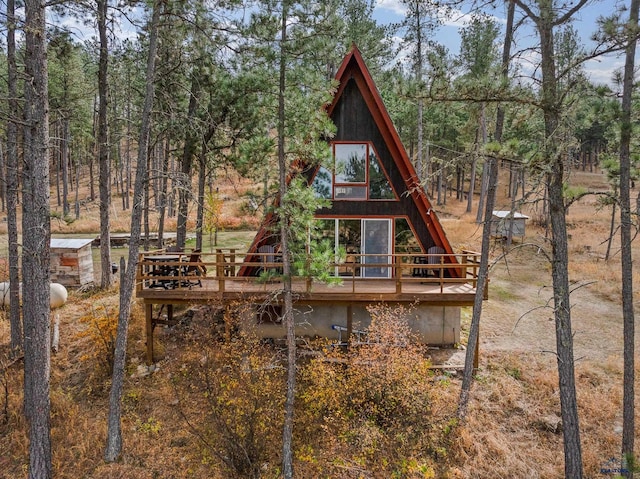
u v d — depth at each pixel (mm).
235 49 9641
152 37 9344
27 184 10148
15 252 13117
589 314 17500
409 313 12555
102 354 12891
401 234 14281
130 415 10891
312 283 13109
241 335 12445
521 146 8195
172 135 15289
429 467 9664
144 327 14359
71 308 16438
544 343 14555
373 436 10094
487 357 13500
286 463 9086
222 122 14445
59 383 12102
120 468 9547
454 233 29500
